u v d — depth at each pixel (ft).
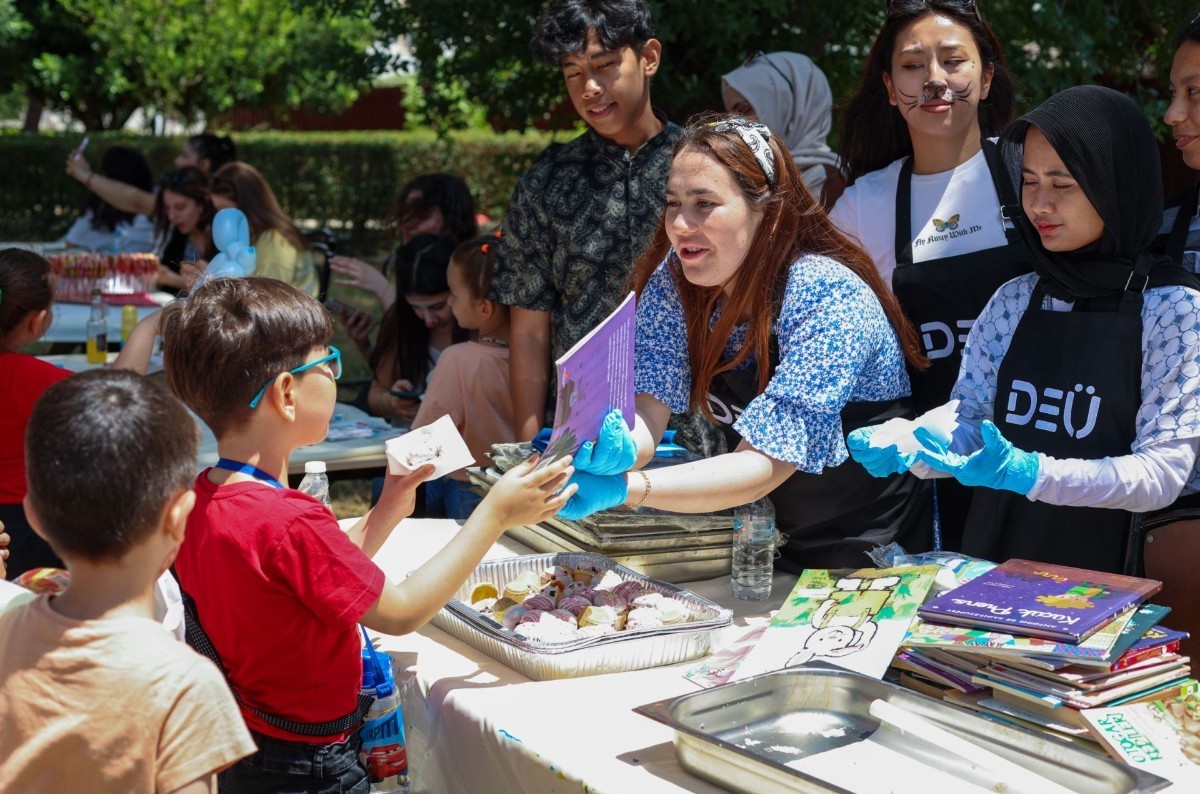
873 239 10.25
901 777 5.63
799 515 8.31
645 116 11.76
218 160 27.84
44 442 4.94
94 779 4.84
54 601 5.15
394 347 15.42
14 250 11.59
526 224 12.15
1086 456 7.53
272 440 6.10
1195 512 7.55
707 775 5.68
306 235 21.53
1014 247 9.39
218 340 5.90
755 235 7.57
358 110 79.10
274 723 6.01
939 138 9.96
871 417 7.94
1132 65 23.49
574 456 6.84
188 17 62.64
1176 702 5.97
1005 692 6.05
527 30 20.76
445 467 7.29
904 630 6.53
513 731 6.25
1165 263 7.52
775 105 14.88
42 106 68.74
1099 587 6.46
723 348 7.97
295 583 5.82
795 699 6.32
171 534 5.18
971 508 8.57
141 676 4.85
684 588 8.21
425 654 7.40
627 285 8.91
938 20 9.78
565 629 7.17
